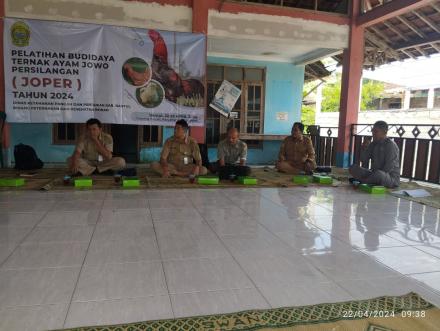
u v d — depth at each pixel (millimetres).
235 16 6242
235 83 8438
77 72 5742
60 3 5578
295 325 1626
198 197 4156
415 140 6016
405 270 2299
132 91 5980
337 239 2842
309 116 19953
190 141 5402
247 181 5043
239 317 1680
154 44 5961
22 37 5496
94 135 5082
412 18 6902
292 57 8469
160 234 2822
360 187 4969
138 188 4508
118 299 1828
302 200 4164
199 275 2131
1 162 5859
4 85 5539
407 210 3824
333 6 7238
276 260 2393
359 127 7352
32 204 3609
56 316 1659
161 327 1584
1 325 1578
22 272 2105
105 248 2502
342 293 1964
